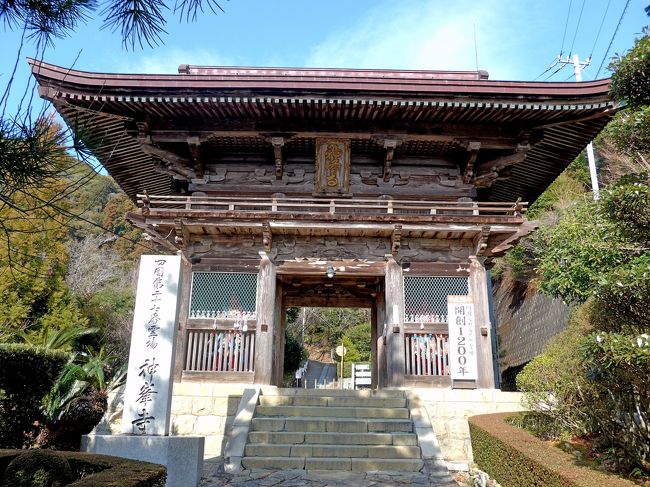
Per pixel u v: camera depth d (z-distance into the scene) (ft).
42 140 10.46
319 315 165.27
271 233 40.52
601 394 22.27
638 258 18.52
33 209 11.71
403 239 41.47
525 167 49.60
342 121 40.70
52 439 34.86
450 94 36.88
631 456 19.53
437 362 38.86
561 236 28.60
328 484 26.05
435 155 44.93
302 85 36.32
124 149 45.68
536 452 20.54
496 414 33.81
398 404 35.55
